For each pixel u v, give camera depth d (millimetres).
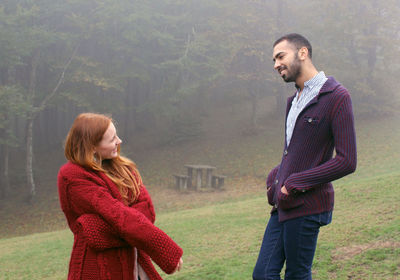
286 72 2461
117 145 2119
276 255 2539
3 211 19562
